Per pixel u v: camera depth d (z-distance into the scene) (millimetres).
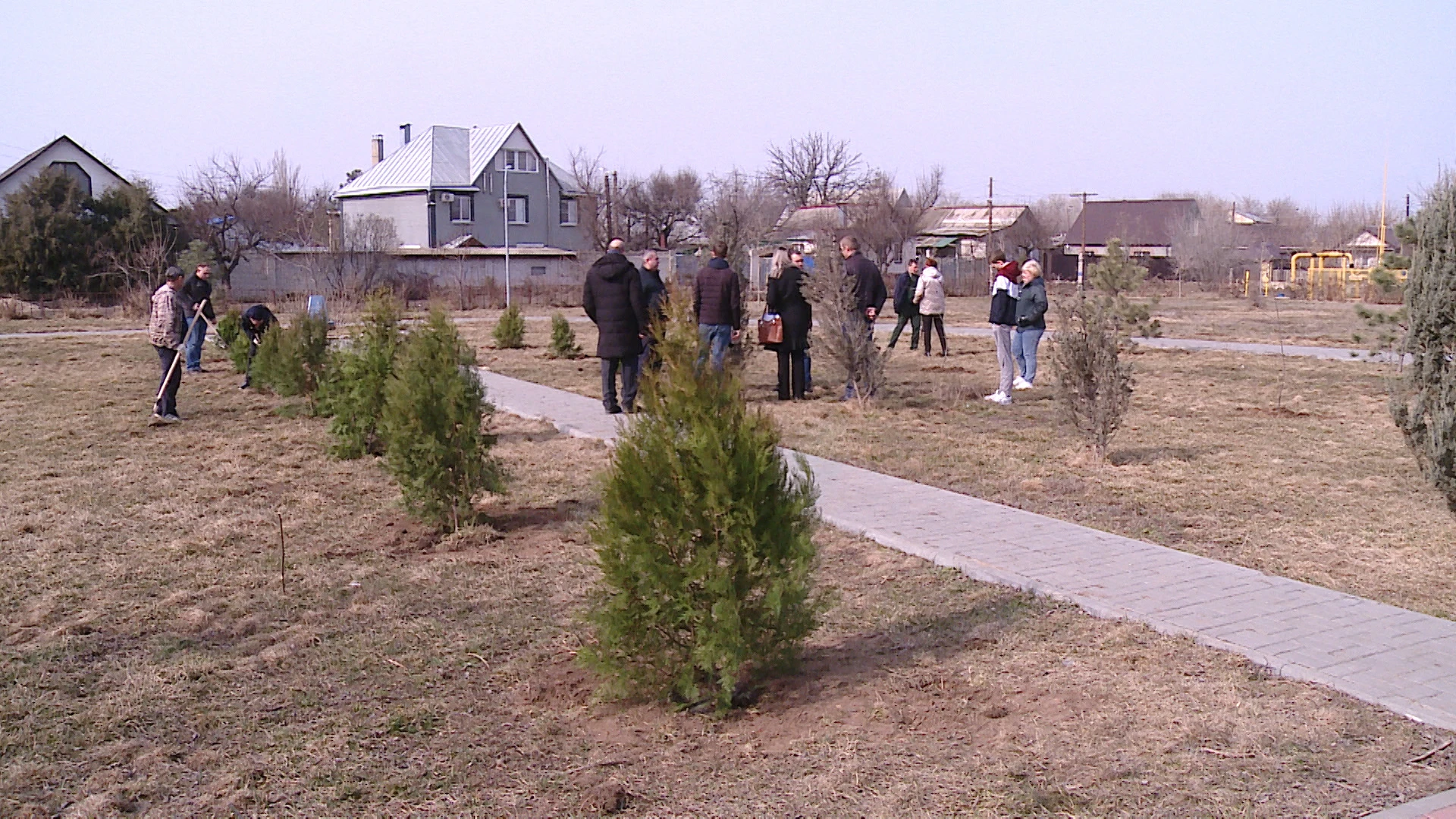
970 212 75188
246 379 16609
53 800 4301
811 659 5746
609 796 4195
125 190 46250
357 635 6125
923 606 6539
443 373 8078
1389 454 10930
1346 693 5148
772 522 5039
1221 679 5344
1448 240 7680
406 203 67250
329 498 9391
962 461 10672
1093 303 10531
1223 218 66375
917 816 4074
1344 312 35625
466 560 7566
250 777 4457
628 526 5008
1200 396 15523
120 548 7871
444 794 4324
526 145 69938
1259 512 8656
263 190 54375
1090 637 5949
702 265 15633
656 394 5109
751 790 4320
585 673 5539
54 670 5633
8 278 42750
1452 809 4078
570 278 50062
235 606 6617
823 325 13945
